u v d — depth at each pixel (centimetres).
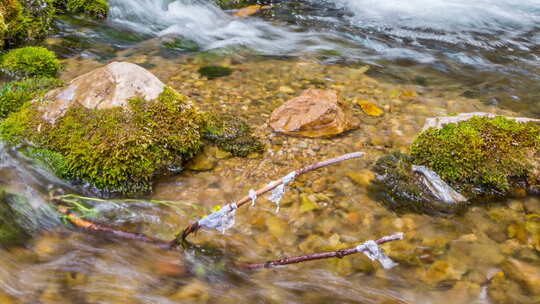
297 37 342
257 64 293
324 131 236
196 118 223
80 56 286
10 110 225
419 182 212
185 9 386
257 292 181
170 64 286
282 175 215
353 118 245
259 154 224
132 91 218
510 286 183
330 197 208
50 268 183
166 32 333
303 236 195
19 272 181
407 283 184
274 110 246
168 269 185
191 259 187
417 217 203
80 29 315
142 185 207
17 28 284
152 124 213
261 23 374
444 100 266
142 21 351
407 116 250
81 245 189
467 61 314
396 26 374
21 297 176
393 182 213
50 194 202
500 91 279
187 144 216
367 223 200
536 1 447
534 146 216
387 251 192
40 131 213
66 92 221
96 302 176
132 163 207
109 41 309
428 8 420
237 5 421
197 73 277
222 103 251
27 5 301
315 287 183
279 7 421
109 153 206
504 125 222
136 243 190
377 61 308
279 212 202
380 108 255
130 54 296
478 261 190
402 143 232
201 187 209
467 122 225
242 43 325
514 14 412
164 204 203
